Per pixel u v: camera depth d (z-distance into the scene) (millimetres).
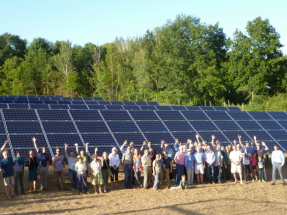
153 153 18172
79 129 19500
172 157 18844
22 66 88562
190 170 17875
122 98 77500
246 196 15008
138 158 17203
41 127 18688
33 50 110938
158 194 15523
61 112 20922
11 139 16906
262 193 15742
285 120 27703
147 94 75938
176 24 81750
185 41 81500
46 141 17562
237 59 72062
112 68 87750
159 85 83562
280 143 23156
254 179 19906
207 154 18500
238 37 70875
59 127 19172
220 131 23516
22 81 85750
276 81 69250
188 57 80375
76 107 31328
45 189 16359
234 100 84188
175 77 79625
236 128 24531
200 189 16719
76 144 16453
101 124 20688
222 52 90500
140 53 92125
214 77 74188
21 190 15453
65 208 12695
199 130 23031
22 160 15375
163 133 21484
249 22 69625
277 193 15797
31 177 15516
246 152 19266
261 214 11945
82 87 93938
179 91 74875
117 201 14000
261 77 66000
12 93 83062
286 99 54938
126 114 22969
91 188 17266
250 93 71438
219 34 89875
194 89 78750
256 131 24562
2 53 106125
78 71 100875
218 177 18609
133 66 93375
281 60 66125
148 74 84250
